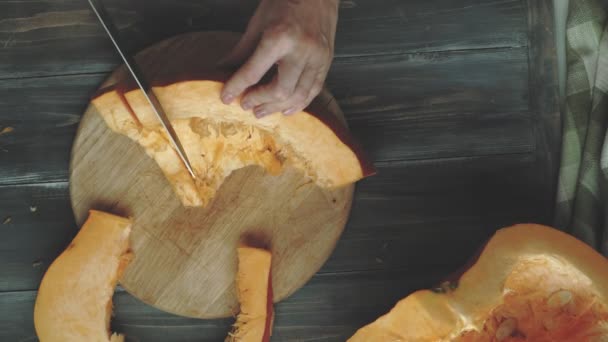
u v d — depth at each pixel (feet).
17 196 4.06
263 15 3.22
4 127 4.02
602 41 3.94
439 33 4.07
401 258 4.12
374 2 4.07
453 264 4.10
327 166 3.72
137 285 3.92
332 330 4.13
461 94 4.09
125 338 4.09
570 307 3.67
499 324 3.84
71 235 4.08
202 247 3.92
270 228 3.93
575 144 4.00
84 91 4.02
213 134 3.77
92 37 4.01
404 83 4.08
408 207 4.12
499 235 3.45
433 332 3.48
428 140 4.10
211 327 4.12
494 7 4.07
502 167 4.10
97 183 3.88
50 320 3.74
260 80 3.46
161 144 3.79
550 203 4.09
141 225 3.89
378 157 4.11
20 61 4.00
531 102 4.09
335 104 3.89
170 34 4.02
